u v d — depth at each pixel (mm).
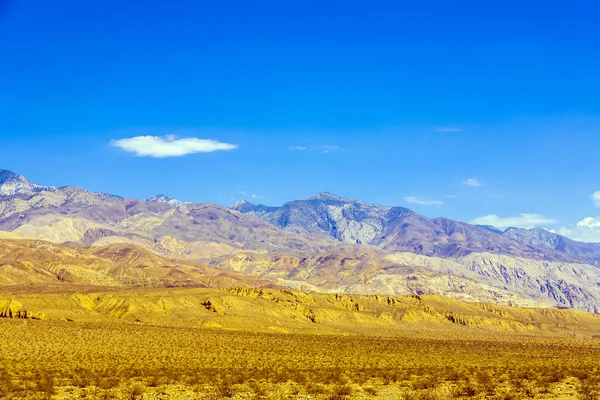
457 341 182375
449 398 57969
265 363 91688
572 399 58156
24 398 56125
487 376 73812
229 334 161375
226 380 68062
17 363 82125
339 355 112000
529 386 65625
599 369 86625
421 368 85875
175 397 58281
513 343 184750
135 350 108625
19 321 162625
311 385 65312
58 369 77000
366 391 62688
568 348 163625
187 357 99438
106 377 70562
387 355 114562
